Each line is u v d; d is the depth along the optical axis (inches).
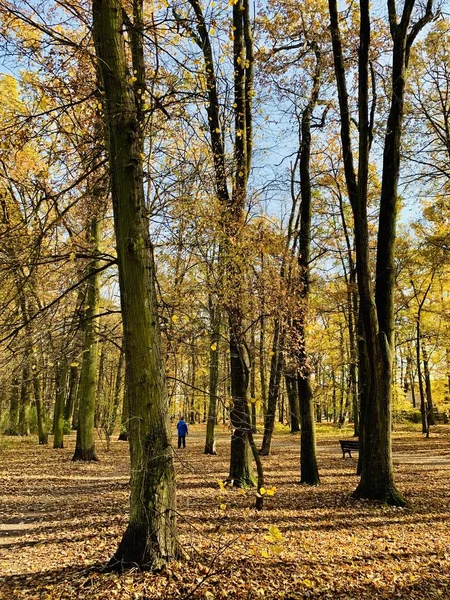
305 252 520.1
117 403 772.0
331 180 695.7
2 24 207.2
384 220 433.1
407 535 300.0
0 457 676.1
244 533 292.7
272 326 449.7
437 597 209.2
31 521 329.1
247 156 464.1
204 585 201.0
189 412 1790.1
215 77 253.1
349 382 1013.8
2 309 223.5
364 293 420.8
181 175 274.7
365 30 404.2
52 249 245.9
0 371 230.7
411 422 1464.1
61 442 808.9
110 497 402.9
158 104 219.0
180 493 418.6
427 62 656.4
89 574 212.5
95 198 259.6
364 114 416.8
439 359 1126.4
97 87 226.4
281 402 1551.4
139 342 210.5
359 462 564.1
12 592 202.7
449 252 809.5
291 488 456.8
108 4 210.4
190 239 313.1
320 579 223.1
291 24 490.6
